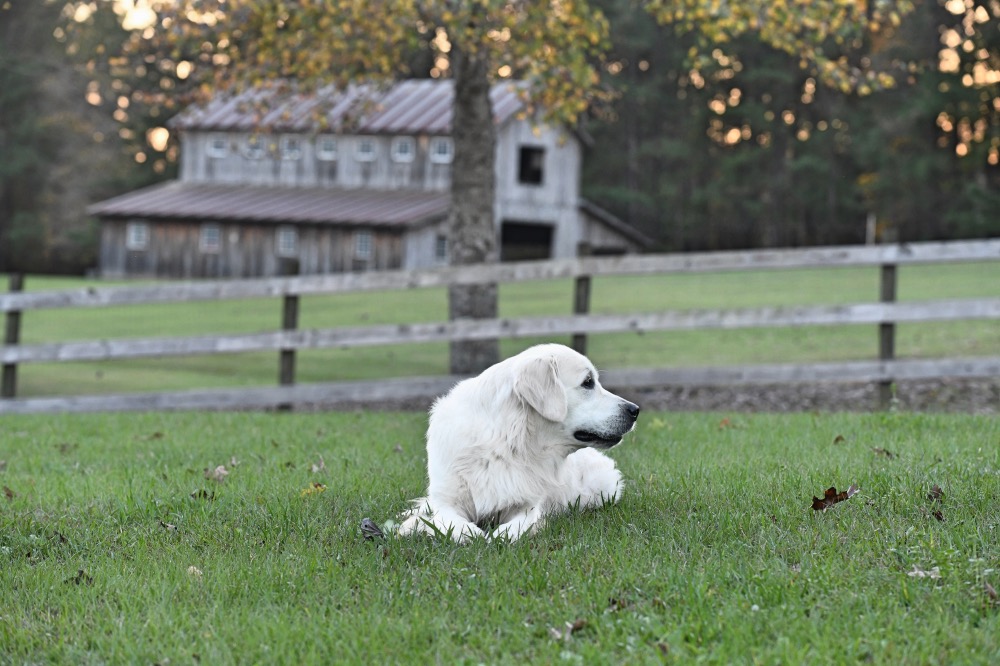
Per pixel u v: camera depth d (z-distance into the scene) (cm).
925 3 4522
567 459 569
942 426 812
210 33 1346
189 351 1191
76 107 5500
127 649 365
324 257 4119
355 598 412
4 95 5406
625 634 359
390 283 1159
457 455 516
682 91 5719
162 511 564
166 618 392
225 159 4747
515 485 511
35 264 5884
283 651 357
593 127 5266
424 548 466
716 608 381
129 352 1202
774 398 1215
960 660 327
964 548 432
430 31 1356
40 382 1641
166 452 789
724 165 5225
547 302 2472
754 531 481
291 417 1048
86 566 469
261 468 706
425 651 356
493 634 371
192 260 4375
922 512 497
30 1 5219
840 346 1617
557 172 4519
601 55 1394
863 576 404
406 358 1784
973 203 4381
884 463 621
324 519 539
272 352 1936
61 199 5719
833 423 856
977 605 372
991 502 512
